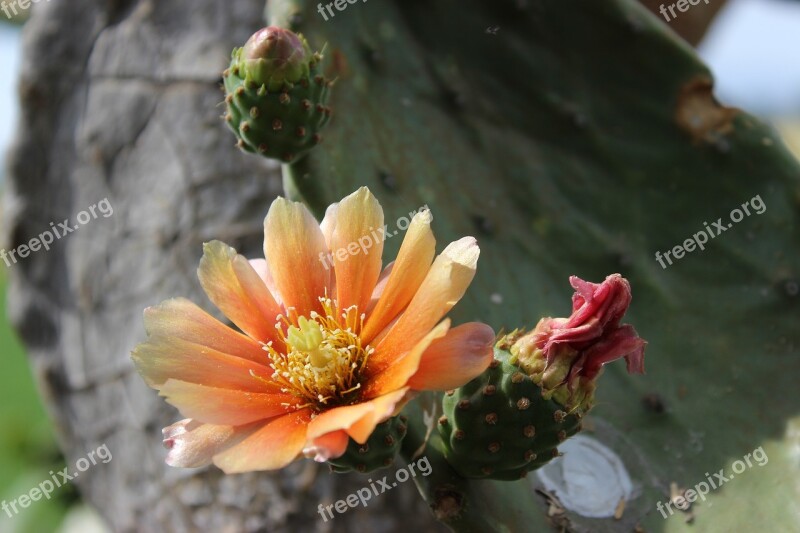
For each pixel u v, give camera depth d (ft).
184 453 0.86
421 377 0.85
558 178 1.26
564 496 1.04
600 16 1.26
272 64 1.02
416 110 1.23
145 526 1.58
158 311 0.90
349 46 1.20
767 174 1.23
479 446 0.92
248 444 0.85
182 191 1.59
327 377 0.89
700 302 1.20
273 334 0.93
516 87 1.28
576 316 0.92
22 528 2.05
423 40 1.27
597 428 1.09
